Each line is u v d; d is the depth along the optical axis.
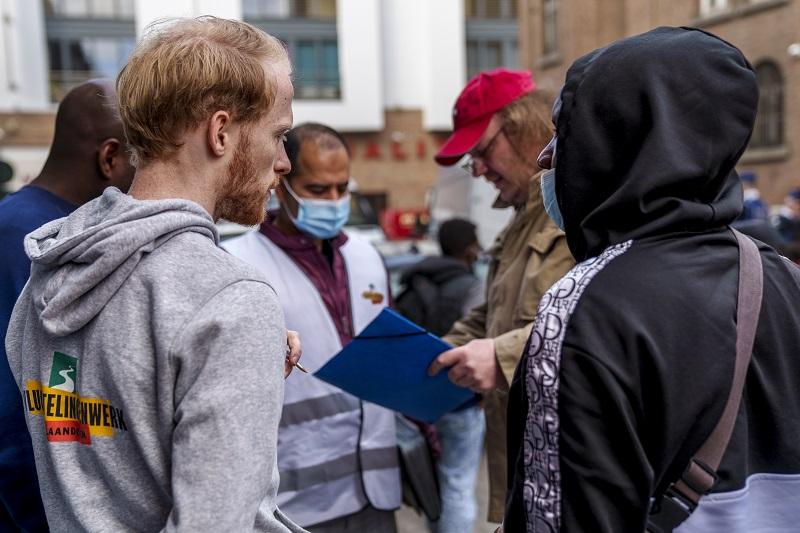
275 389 0.95
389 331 1.65
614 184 0.98
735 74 0.97
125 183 1.73
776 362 0.94
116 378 0.93
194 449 0.89
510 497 1.02
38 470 1.07
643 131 0.95
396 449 2.25
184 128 1.02
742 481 0.92
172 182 1.04
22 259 1.53
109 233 0.96
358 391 1.90
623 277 0.92
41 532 1.33
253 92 1.04
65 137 1.70
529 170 1.99
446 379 1.85
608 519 0.88
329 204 2.18
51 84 18.83
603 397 0.88
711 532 0.91
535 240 1.84
